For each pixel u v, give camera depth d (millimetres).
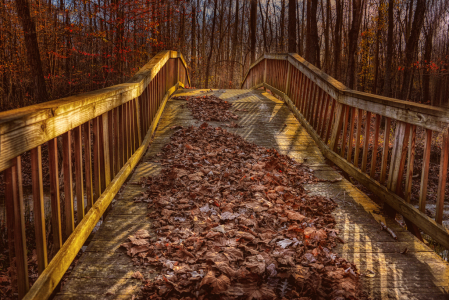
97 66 13875
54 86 13883
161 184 3789
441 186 2576
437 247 4312
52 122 1934
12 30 14039
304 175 4305
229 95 8969
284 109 7434
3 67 13336
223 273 2277
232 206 3312
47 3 15117
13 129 1531
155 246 2641
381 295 2189
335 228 3049
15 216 1623
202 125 6000
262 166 4352
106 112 3082
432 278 2375
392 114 3244
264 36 37219
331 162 4898
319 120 5512
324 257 2555
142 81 4539
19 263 1679
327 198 3662
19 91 13422
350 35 17453
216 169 4250
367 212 3389
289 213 3176
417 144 11891
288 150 5223
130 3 11594
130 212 3238
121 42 12547
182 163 4387
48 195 7418
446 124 2469
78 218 2480
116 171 3514
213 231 2855
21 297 1705
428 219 2701
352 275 2334
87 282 2244
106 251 2596
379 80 25172
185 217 3125
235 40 33531
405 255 2650
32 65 10867
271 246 2656
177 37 22641
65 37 15367
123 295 2133
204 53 35938
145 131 5098
